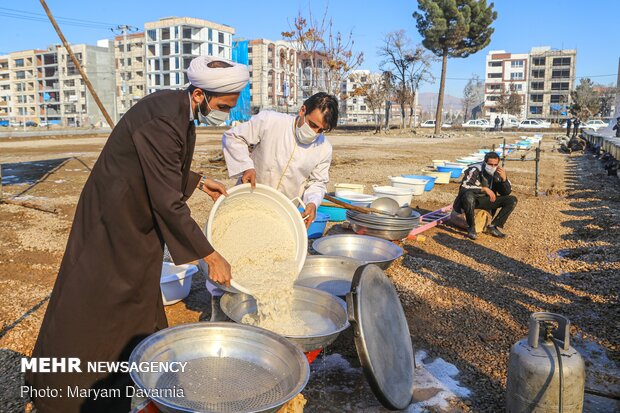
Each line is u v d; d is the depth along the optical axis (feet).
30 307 14.24
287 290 10.01
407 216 20.79
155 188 7.80
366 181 42.22
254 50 270.67
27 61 314.14
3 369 10.94
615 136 70.79
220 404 6.71
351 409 9.82
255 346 7.80
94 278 8.03
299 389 6.42
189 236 7.85
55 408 8.19
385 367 8.98
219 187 10.15
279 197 11.06
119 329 8.28
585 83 236.43
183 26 257.34
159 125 7.84
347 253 15.98
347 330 12.81
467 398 10.23
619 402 10.12
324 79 67.00
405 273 17.80
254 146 12.32
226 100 8.46
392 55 167.63
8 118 295.89
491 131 172.65
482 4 145.59
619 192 37.01
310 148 12.07
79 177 42.65
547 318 8.85
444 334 13.08
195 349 7.75
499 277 17.72
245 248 10.41
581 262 19.44
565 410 8.41
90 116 278.26
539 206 31.76
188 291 14.83
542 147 90.99
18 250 20.13
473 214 22.91
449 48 148.36
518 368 8.65
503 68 320.70
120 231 8.07
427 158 66.23
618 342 12.66
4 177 41.98
